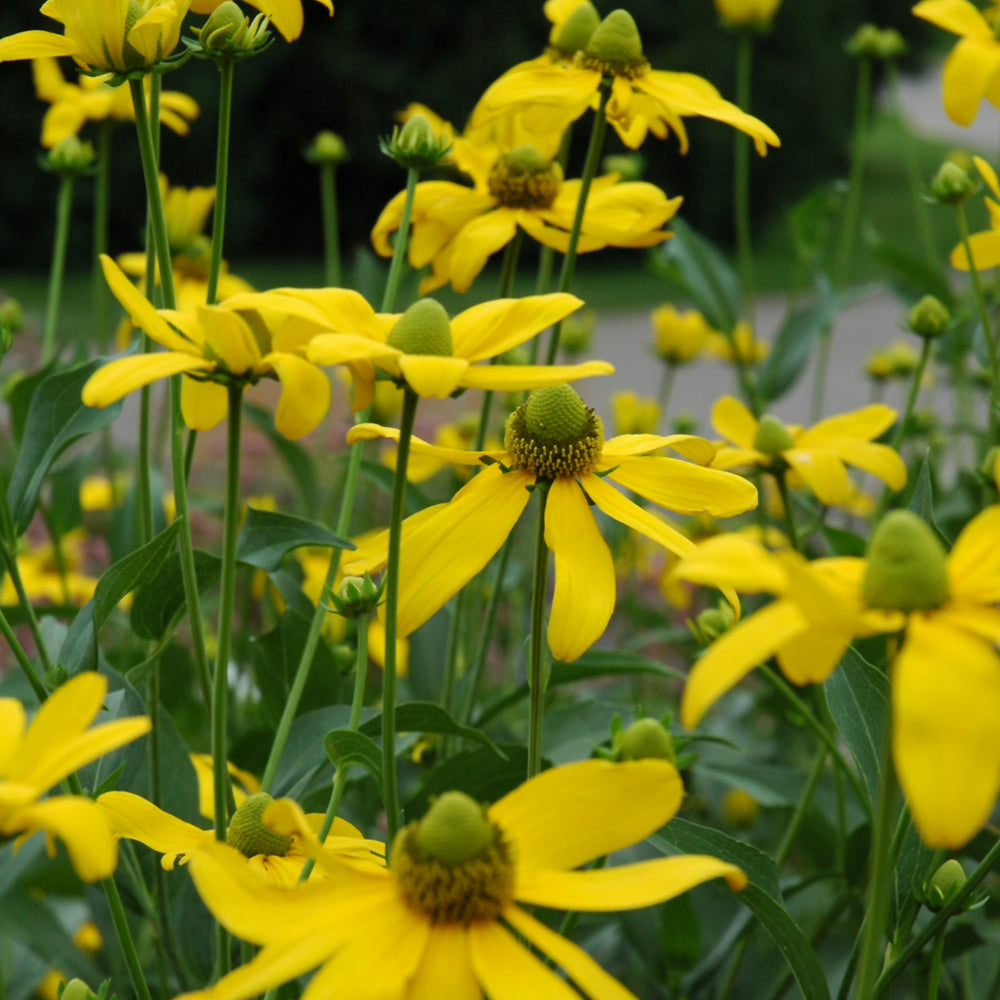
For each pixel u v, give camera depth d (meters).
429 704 0.79
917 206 1.47
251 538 0.80
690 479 0.76
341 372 1.38
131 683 0.79
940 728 0.61
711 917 0.96
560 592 0.73
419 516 0.75
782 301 5.75
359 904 0.66
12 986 1.12
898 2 8.23
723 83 6.97
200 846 0.73
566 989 0.65
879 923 0.65
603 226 0.98
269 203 7.12
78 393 0.79
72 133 1.19
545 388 0.76
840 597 0.62
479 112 0.93
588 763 0.67
